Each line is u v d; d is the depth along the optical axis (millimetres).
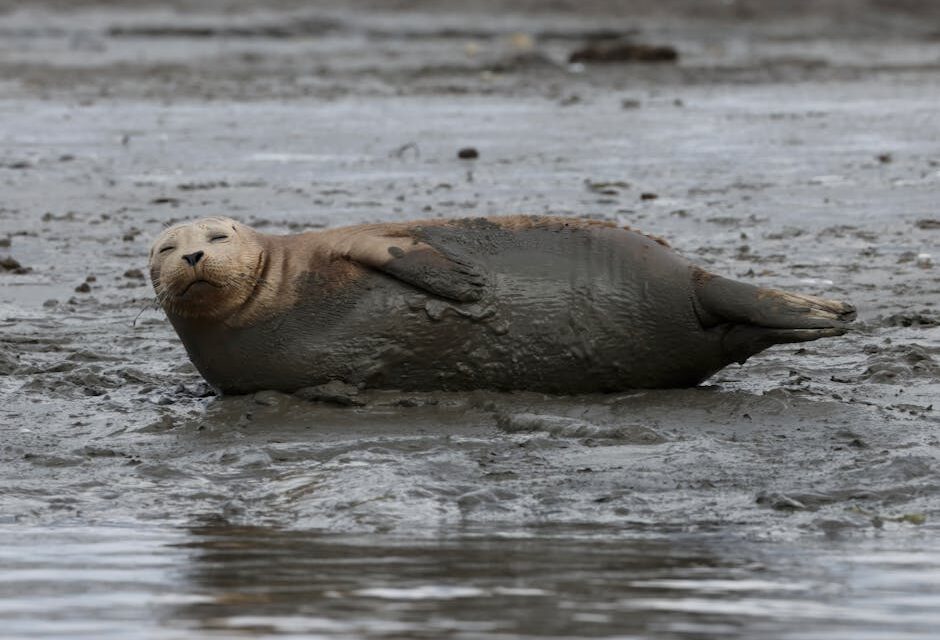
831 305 36594
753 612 23422
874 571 25797
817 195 67562
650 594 24344
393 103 110438
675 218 62781
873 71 144125
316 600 24031
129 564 26453
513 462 32656
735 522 28922
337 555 26922
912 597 24312
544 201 67000
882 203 65250
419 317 36594
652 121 97125
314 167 78688
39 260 56594
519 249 37312
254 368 37281
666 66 147875
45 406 37969
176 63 154250
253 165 79625
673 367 37312
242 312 37000
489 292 36688
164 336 45688
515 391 37250
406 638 21969
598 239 37469
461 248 37281
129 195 70000
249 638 22031
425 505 30047
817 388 38156
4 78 134125
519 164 78812
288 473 32406
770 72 141250
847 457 32625
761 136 88875
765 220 62125
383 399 36750
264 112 104500
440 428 35281
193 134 92500
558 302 36812
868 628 22703
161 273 36469
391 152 84000
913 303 47688
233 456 33625
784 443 33719
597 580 25141
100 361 42844
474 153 81062
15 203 68250
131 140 89750
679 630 22453
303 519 29594
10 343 44812
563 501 30297
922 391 37781
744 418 35500
